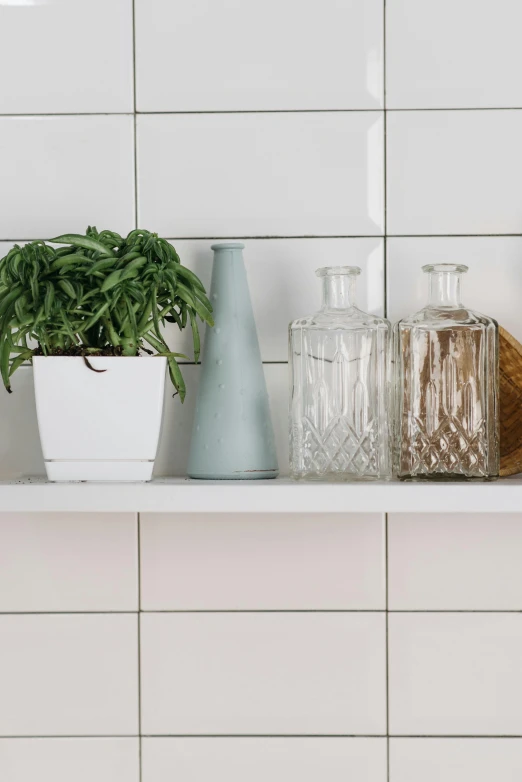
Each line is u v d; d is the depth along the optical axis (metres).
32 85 1.03
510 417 0.93
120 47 1.03
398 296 1.02
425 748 1.01
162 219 1.03
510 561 1.02
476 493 0.83
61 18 1.03
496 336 0.91
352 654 1.02
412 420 0.90
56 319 0.85
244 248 1.02
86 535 1.03
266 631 1.02
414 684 1.02
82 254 0.85
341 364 0.93
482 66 1.02
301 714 1.02
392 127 1.02
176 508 0.85
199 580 1.03
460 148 1.02
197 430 0.94
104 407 0.87
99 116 1.03
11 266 0.85
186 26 1.03
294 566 1.02
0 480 0.96
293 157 1.03
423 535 1.02
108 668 1.03
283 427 1.02
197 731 1.02
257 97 1.03
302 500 0.84
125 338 0.88
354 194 1.02
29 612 1.03
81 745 1.02
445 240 1.02
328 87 1.02
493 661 1.02
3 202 1.03
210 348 0.94
